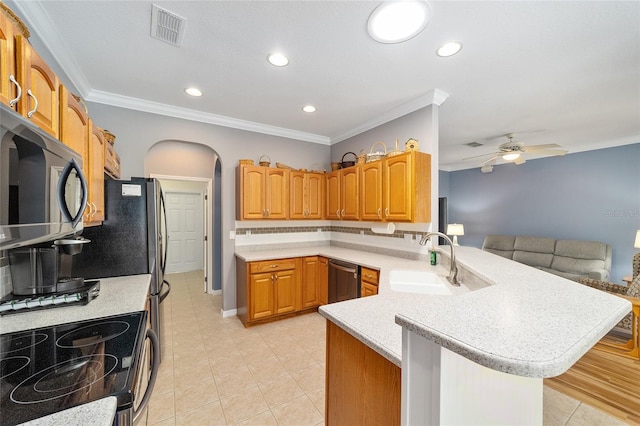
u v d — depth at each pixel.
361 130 3.60
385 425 0.99
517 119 3.37
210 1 1.49
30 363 0.93
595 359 2.59
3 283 1.47
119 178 2.72
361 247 3.63
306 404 1.87
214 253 4.48
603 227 4.57
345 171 3.41
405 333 0.74
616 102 2.83
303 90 2.56
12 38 0.88
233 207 3.48
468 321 0.69
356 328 1.12
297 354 2.52
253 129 3.56
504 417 0.88
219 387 2.04
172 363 2.36
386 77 2.30
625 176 4.35
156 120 2.95
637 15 1.55
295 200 3.61
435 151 2.65
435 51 1.93
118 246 2.14
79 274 2.03
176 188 6.16
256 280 3.10
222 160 3.38
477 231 6.34
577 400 2.03
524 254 5.25
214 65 2.13
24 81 0.94
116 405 0.75
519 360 0.50
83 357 0.98
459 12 1.54
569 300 0.86
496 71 2.19
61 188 1.01
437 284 2.06
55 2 1.48
